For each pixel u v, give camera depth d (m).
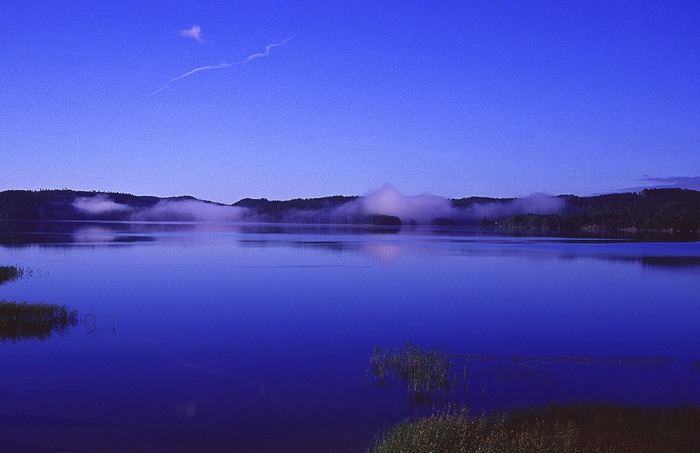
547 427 15.62
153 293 48.59
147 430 17.09
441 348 27.62
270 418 18.03
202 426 17.36
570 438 14.27
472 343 29.00
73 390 20.92
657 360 24.81
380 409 18.73
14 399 19.91
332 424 17.45
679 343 29.12
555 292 50.94
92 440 16.36
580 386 20.83
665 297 48.06
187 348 27.78
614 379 21.72
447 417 15.84
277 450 15.65
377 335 31.25
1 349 27.12
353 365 24.38
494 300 45.81
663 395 19.67
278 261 83.81
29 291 49.12
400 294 49.06
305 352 26.92
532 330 32.84
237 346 28.27
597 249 117.69
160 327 33.12
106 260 81.31
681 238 181.62
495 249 117.50
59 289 50.56
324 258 90.31
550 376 22.16
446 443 14.23
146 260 82.25
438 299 46.06
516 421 16.30
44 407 19.09
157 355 26.30
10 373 23.08
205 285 54.59
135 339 29.69
